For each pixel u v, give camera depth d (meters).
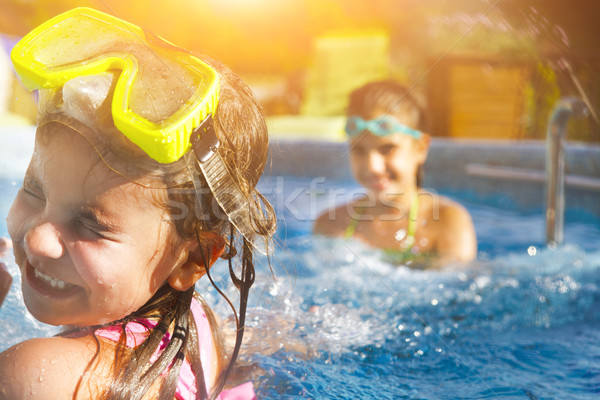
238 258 0.87
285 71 9.24
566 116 2.71
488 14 4.09
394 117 2.84
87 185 0.68
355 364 1.07
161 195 0.72
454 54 6.03
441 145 4.39
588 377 1.11
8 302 1.01
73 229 0.69
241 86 0.89
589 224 3.28
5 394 0.67
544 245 2.81
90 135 0.68
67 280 0.70
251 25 8.93
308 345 1.11
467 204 3.97
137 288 0.73
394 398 0.95
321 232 2.67
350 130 2.90
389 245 2.62
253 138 0.86
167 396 0.78
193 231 0.76
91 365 0.72
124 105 0.66
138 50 0.72
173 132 0.67
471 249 2.66
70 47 0.71
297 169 3.76
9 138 2.46
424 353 1.16
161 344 0.81
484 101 6.14
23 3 3.99
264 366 1.00
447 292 1.79
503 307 1.64
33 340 0.73
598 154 3.50
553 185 2.72
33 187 0.73
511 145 4.21
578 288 1.90
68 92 0.66
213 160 0.73
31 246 0.67
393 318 1.35
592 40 3.50
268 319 1.17
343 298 1.49
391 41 7.64
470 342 1.31
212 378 0.91
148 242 0.72
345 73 7.50
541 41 3.86
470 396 0.98
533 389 1.02
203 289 1.20
